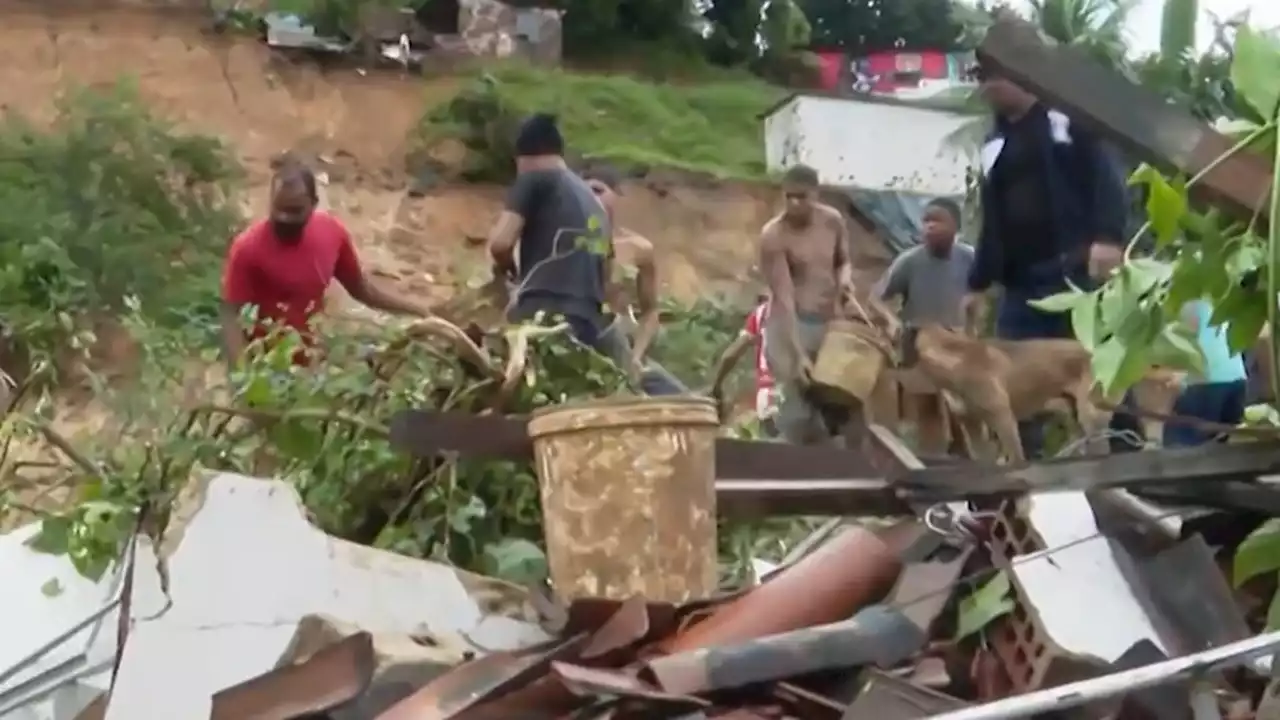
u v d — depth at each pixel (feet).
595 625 8.64
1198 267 7.81
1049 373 11.86
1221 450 8.21
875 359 12.96
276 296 16.98
